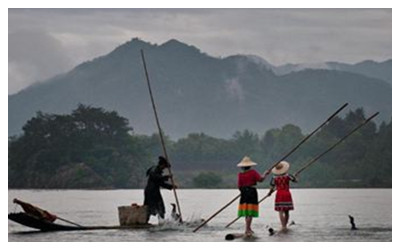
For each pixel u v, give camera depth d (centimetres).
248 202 3834
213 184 17700
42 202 7575
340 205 6862
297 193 11031
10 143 17025
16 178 16538
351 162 16875
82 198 8856
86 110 17112
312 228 4219
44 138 16862
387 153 16738
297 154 17600
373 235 3900
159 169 4353
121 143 17225
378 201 7800
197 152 18875
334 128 17738
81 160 16725
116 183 16750
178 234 3934
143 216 4259
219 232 4047
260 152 18450
